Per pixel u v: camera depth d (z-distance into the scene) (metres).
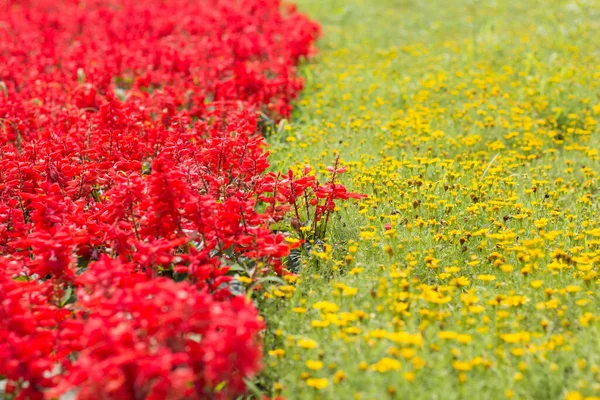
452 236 5.22
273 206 5.14
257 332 3.92
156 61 9.79
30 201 5.52
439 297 4.22
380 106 9.09
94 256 4.91
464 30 13.89
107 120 6.50
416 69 10.70
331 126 8.12
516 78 9.95
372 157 7.00
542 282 4.45
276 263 4.62
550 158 7.21
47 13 14.77
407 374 3.34
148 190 4.79
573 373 3.62
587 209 5.92
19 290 3.65
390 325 3.88
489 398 3.45
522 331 3.82
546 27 12.54
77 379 3.06
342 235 5.43
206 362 3.22
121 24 12.82
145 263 4.05
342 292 4.34
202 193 5.48
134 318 3.38
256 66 9.52
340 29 14.43
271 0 13.98
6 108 7.21
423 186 6.11
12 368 3.22
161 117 7.30
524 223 5.45
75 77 9.50
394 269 4.47
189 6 14.45
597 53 10.80
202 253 4.19
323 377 3.67
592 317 3.98
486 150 7.69
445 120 8.31
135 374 3.04
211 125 7.68
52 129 7.00
